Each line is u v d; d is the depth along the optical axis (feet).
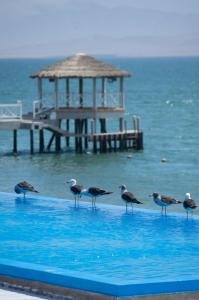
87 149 219.41
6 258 87.25
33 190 123.95
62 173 184.03
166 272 81.71
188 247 92.17
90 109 211.41
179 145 235.40
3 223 104.83
